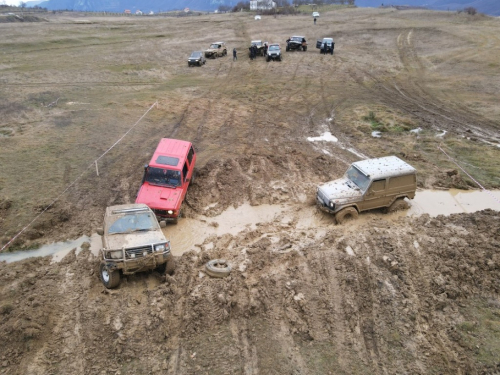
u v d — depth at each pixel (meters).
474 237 12.06
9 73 32.66
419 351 8.44
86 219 13.22
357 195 12.98
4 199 13.98
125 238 10.17
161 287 9.96
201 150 18.78
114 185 15.40
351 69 35.91
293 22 65.25
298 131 21.59
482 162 17.70
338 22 63.16
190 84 31.50
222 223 13.25
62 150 18.44
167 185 13.34
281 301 9.62
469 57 37.81
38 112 23.94
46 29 54.28
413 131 21.59
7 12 92.69
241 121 23.02
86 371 7.89
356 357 8.27
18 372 7.82
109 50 43.88
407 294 9.89
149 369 7.96
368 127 22.09
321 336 8.73
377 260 11.01
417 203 14.55
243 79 32.94
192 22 70.25
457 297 9.94
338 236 12.24
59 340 8.53
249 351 8.37
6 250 11.65
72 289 10.02
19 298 9.65
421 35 49.69
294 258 11.20
